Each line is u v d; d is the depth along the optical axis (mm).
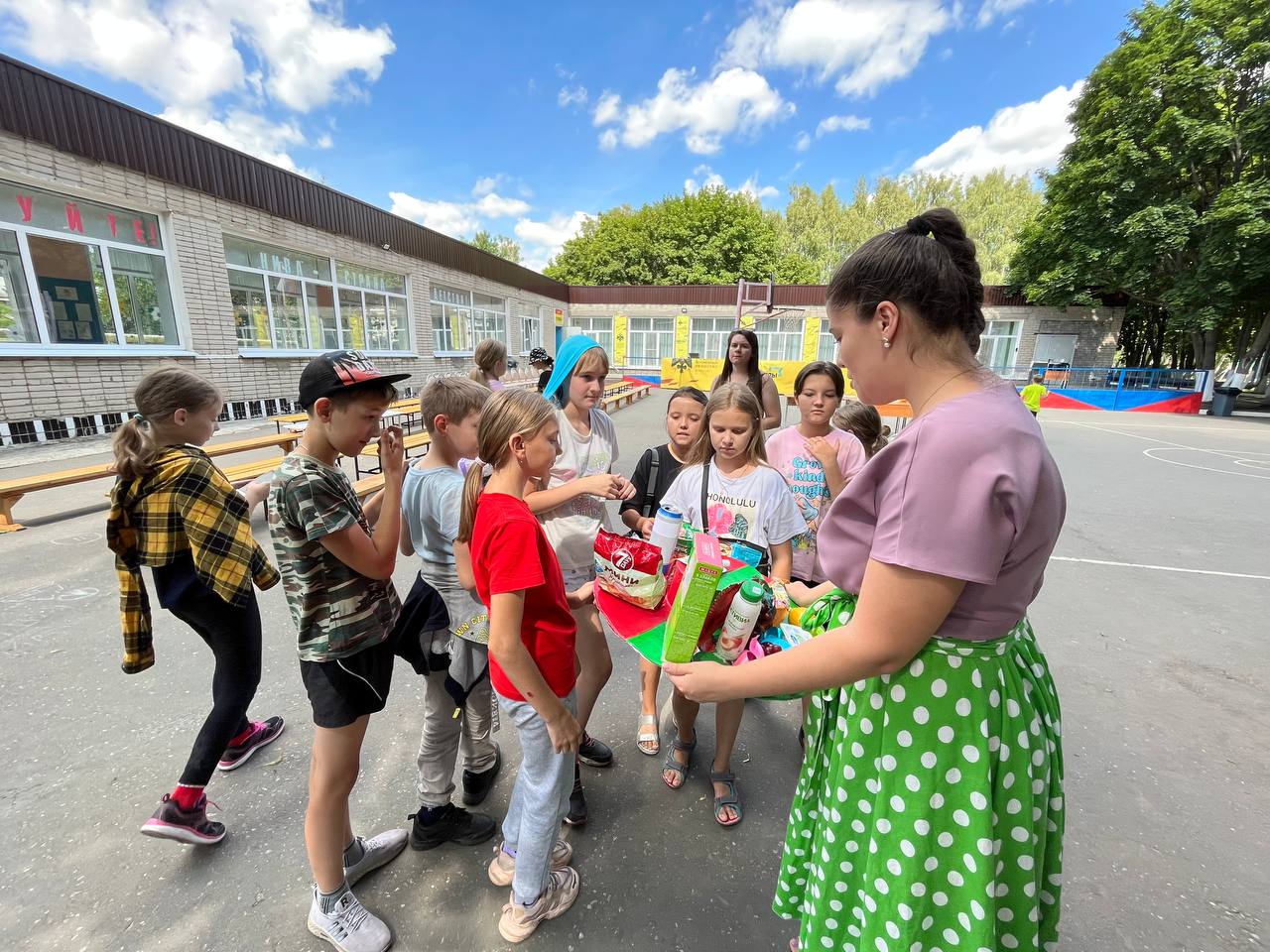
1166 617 3648
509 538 1339
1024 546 860
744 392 2043
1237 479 7809
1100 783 2223
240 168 9797
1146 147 17031
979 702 939
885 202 47969
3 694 2574
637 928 1627
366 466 7871
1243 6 15609
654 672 2400
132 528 1779
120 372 8133
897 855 993
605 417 2447
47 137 7141
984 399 851
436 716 1787
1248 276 15734
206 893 1683
